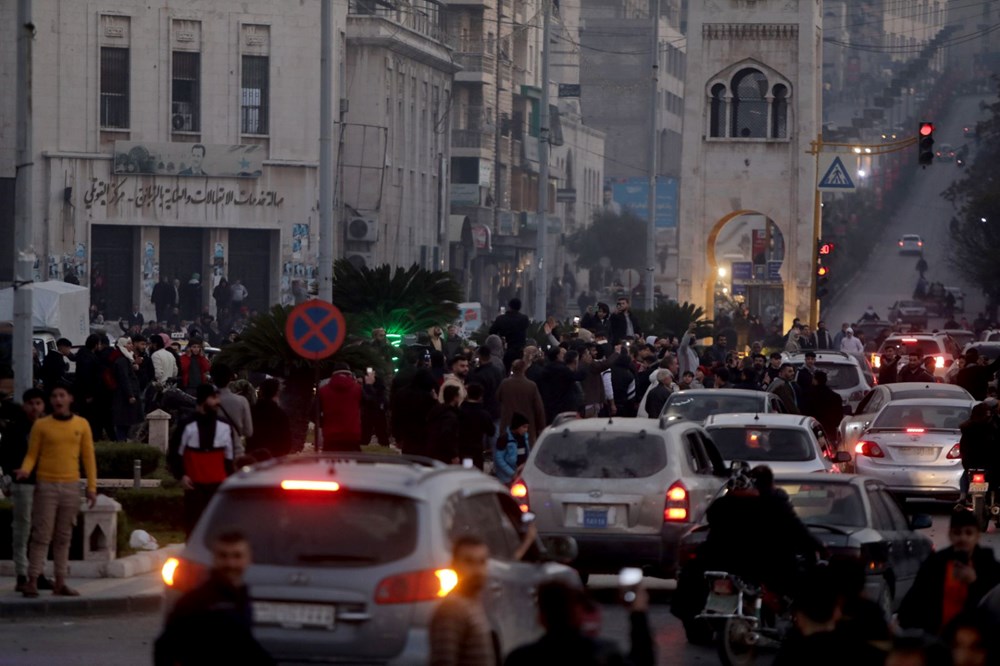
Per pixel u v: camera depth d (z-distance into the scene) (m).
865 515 44.44
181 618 23.09
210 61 190.75
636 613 24.08
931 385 86.25
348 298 98.88
